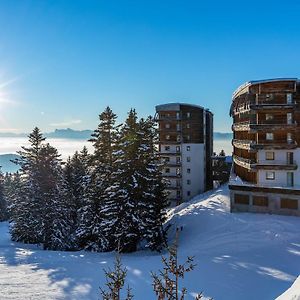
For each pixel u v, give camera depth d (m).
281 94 41.06
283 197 40.28
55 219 45.25
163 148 69.81
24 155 50.97
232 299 22.00
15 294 22.91
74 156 60.97
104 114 47.34
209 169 74.25
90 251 39.31
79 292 23.34
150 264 30.06
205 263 29.56
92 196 41.62
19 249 41.56
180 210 52.78
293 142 41.16
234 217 40.66
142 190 37.44
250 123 43.28
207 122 73.38
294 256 30.41
